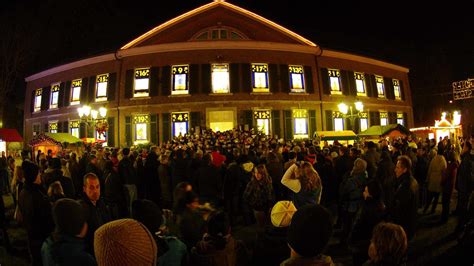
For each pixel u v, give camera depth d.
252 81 27.11
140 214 2.92
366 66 32.16
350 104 30.08
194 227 4.60
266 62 27.58
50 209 5.29
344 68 30.53
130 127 27.09
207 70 26.81
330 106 29.09
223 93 26.61
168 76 26.94
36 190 5.30
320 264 2.35
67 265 2.85
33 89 33.78
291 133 27.34
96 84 28.78
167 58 27.14
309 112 28.17
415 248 7.09
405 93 35.09
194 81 26.70
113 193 8.30
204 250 3.17
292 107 27.67
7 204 13.88
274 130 27.00
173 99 26.59
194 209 4.75
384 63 33.09
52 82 31.94
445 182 8.99
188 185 4.88
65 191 7.93
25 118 34.00
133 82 27.39
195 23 29.45
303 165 6.28
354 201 7.09
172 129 26.48
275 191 9.36
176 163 10.61
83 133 28.80
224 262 3.14
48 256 2.98
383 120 32.50
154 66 27.22
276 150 11.45
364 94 31.56
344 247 7.31
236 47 27.19
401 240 2.65
